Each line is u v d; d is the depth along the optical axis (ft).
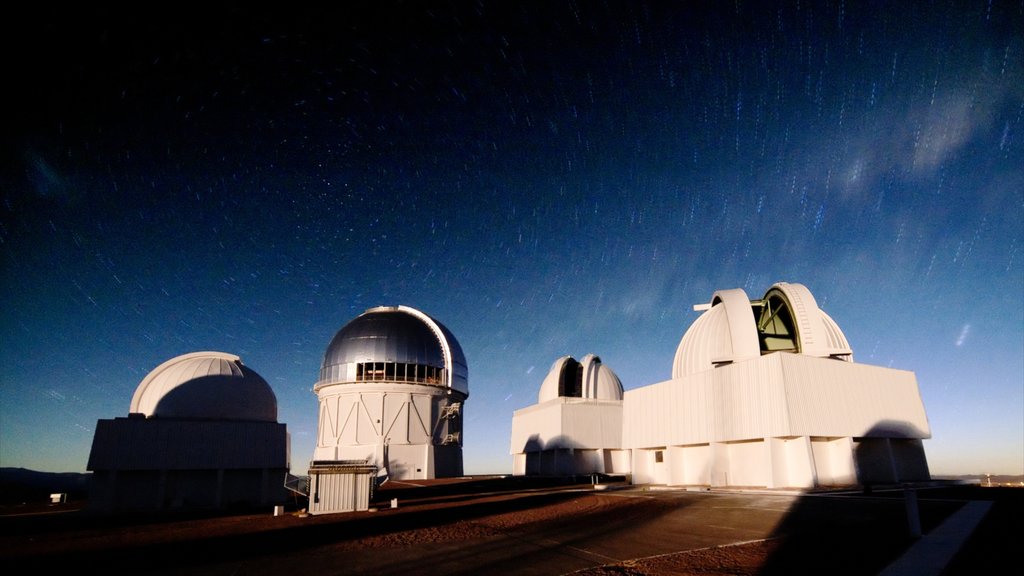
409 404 180.14
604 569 36.70
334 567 39.68
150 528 67.26
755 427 101.50
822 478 103.04
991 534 43.65
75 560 45.06
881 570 32.91
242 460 97.96
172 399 101.91
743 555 39.65
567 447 168.14
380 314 194.80
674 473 122.31
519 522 63.10
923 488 95.45
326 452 176.14
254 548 48.78
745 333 111.65
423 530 57.98
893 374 114.52
